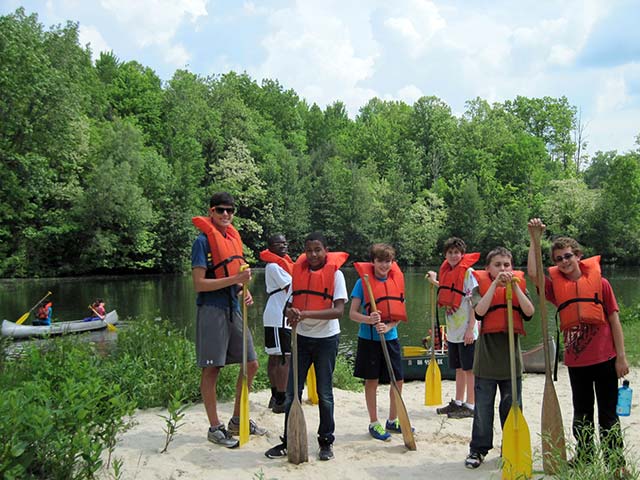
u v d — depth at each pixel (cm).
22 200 3391
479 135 6894
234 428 470
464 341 548
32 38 3275
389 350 477
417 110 7281
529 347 1452
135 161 4016
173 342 675
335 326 438
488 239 5419
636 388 667
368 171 6166
